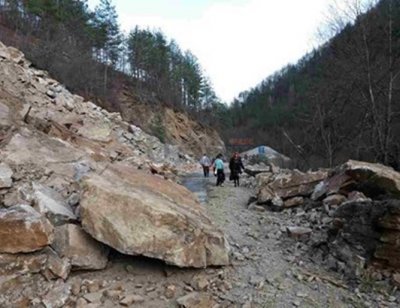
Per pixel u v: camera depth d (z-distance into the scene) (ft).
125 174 25.94
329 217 27.71
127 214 18.98
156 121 130.93
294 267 21.93
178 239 19.22
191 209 23.18
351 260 21.01
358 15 64.13
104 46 159.74
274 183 35.63
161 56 202.90
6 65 43.11
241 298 18.34
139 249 18.60
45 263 17.67
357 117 65.72
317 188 32.73
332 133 71.20
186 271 19.85
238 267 21.40
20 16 126.41
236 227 28.81
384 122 55.42
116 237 18.69
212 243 20.76
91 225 19.07
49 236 18.12
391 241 20.01
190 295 17.71
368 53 59.77
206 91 243.40
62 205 21.16
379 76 58.39
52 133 32.86
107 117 64.34
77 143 35.45
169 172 49.98
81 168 25.75
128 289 18.20
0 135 26.05
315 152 76.89
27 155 24.98
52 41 111.65
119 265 19.75
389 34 57.41
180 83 210.79
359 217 21.83
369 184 27.76
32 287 16.90
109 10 167.43
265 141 174.40
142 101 136.98
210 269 20.51
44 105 42.19
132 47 187.01
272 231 28.07
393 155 53.78
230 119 246.27
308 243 25.14
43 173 23.94
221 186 50.31
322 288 19.62
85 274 18.70
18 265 17.07
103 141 44.01
